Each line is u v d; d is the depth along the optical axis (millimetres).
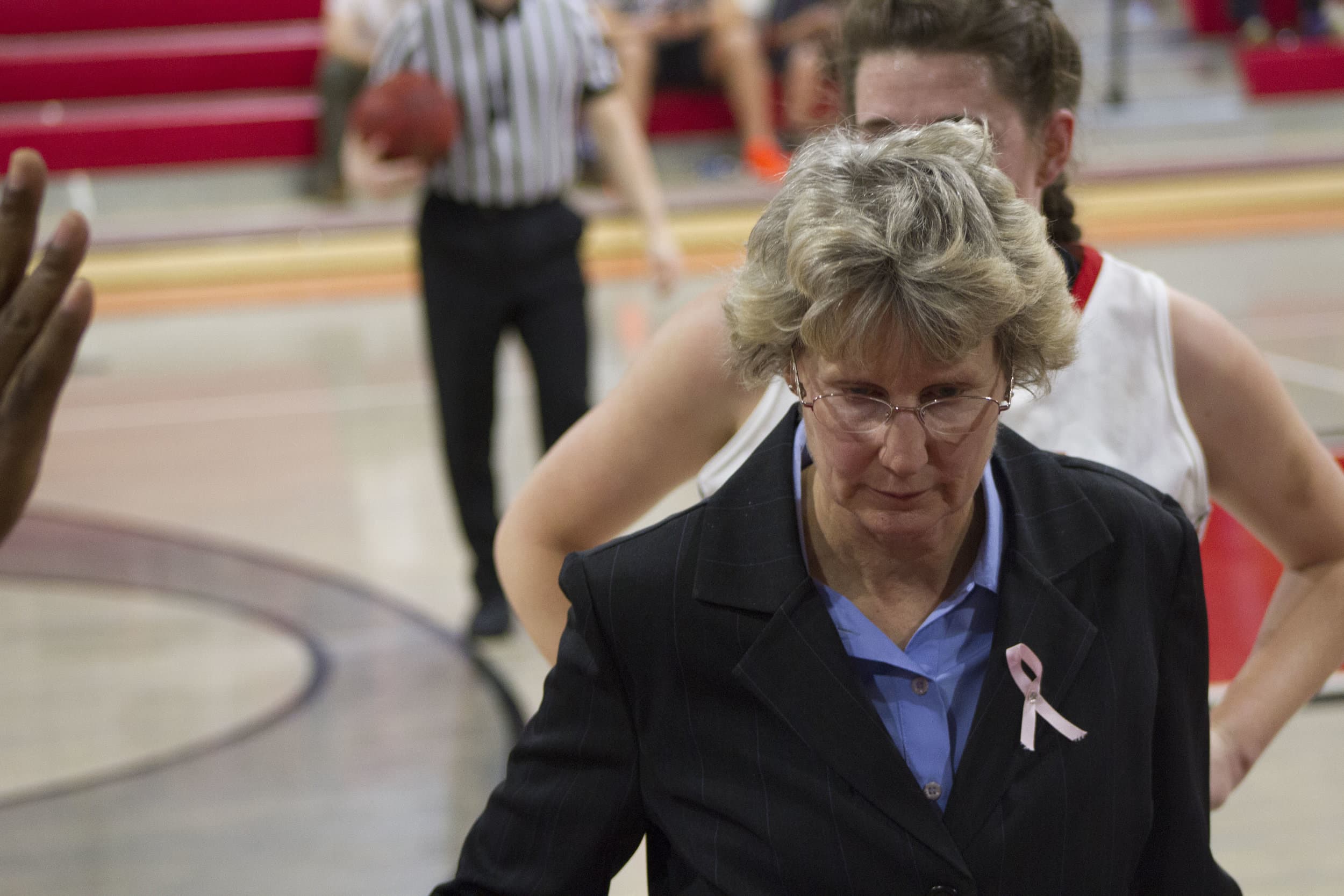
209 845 7355
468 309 9055
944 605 2688
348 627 10102
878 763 2570
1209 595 5031
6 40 25031
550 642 3598
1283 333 17328
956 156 2396
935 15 3342
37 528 12234
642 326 18453
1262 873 6852
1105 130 25422
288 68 24812
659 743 2699
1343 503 3562
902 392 2346
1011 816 2570
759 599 2639
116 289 21297
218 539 11922
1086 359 3396
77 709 8945
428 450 14195
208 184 23641
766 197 22594
